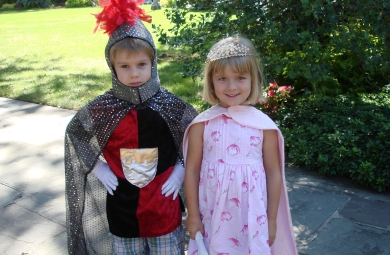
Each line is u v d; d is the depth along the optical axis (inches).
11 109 235.1
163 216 81.3
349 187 135.3
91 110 80.2
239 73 71.1
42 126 203.6
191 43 175.5
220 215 72.3
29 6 1274.6
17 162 160.6
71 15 908.6
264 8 171.3
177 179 82.5
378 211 120.8
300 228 113.6
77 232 87.6
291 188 135.8
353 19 169.2
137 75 75.2
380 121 154.7
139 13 78.1
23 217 121.0
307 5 147.9
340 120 161.8
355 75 212.2
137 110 78.8
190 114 83.8
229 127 72.7
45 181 144.1
